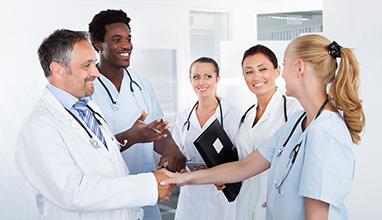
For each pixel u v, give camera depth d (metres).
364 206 3.23
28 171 1.53
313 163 1.44
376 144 3.15
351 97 1.47
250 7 4.20
